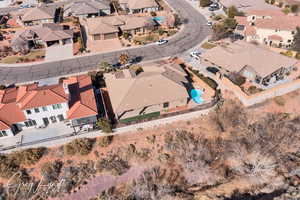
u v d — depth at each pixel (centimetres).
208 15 10444
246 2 10888
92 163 4856
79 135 5006
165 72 6141
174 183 4800
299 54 7062
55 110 5191
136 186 4656
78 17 10281
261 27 7981
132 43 8469
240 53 6638
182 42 8412
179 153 5044
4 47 8394
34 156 4731
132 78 5803
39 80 6812
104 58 7669
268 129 5525
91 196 4569
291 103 6025
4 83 6744
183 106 5741
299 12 9831
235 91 6053
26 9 10906
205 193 4616
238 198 4509
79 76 6391
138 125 5228
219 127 5416
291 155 5203
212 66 6962
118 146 5047
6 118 5047
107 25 8825
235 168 5034
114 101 5466
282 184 4712
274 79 6278
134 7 10488
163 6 11419
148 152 5056
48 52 8138
